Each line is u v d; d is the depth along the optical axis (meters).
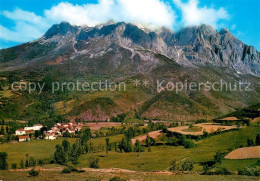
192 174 88.38
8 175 82.75
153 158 133.12
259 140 134.75
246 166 93.50
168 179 75.75
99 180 72.19
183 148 158.88
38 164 128.12
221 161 108.12
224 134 171.88
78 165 123.38
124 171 97.81
